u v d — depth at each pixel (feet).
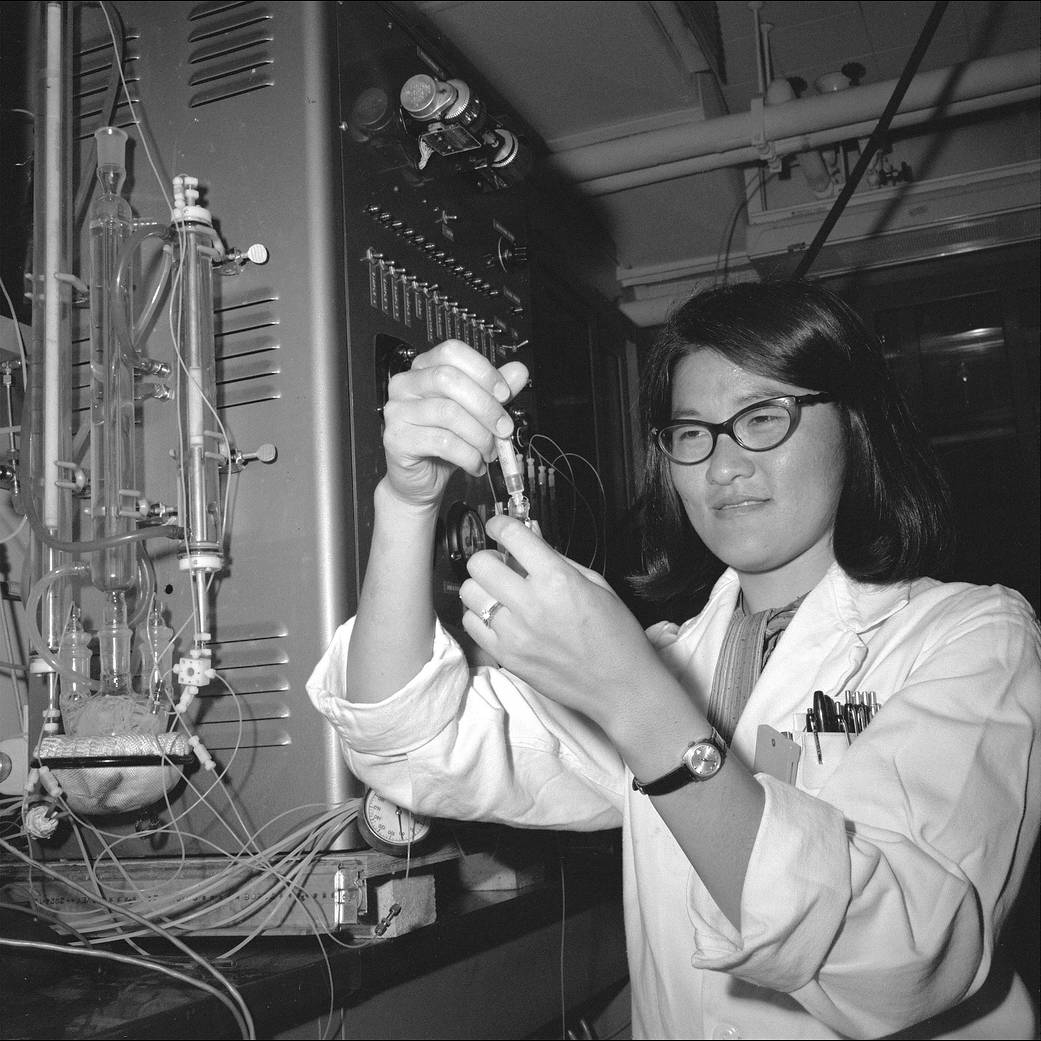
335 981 3.05
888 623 3.69
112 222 4.28
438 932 3.54
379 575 3.14
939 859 2.61
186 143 4.45
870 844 2.55
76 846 4.08
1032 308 10.40
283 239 4.20
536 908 4.18
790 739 3.39
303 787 3.82
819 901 2.40
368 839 3.58
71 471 4.29
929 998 2.58
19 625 4.97
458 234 5.27
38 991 2.99
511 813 3.66
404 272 4.71
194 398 4.03
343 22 4.49
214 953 3.45
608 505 9.20
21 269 5.08
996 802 2.79
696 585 4.81
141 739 3.67
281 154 4.27
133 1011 2.66
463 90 4.86
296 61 4.32
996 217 9.67
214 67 4.45
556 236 9.61
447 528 4.67
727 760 2.47
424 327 4.82
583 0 7.68
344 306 4.19
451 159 5.28
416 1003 3.40
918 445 4.09
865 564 3.78
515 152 5.41
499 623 2.46
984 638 3.21
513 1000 3.91
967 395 10.66
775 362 3.57
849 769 2.87
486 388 2.80
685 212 10.46
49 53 4.60
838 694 3.54
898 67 9.84
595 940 4.59
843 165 10.02
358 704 3.24
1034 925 3.95
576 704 2.50
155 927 3.05
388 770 3.38
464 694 3.54
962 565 10.29
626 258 11.37
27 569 4.34
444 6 7.66
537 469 5.62
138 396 4.29
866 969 2.48
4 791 4.39
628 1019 5.14
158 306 4.30
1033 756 2.93
